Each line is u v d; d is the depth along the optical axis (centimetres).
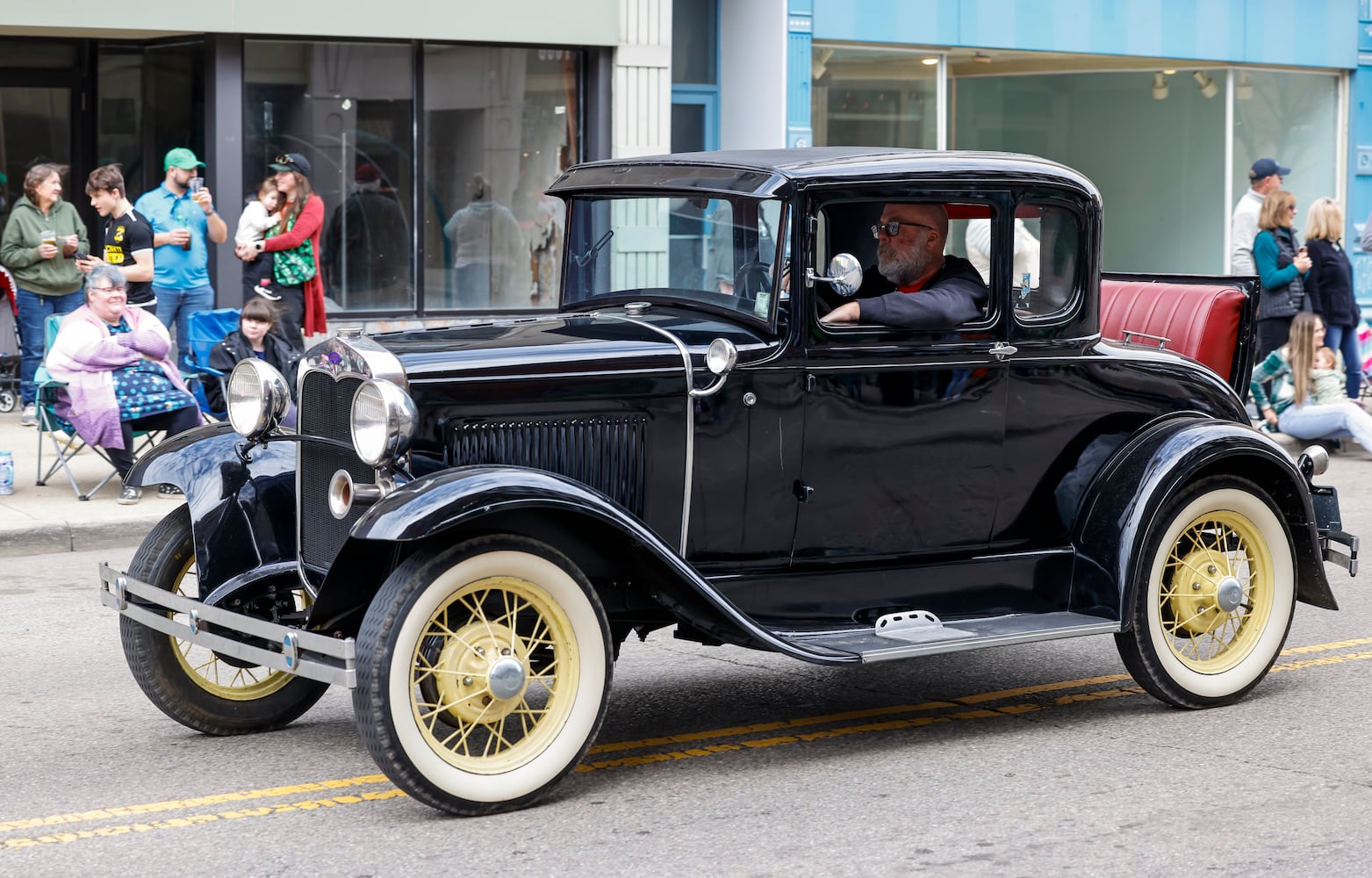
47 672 683
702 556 563
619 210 625
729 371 551
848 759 562
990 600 610
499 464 521
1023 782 534
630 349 546
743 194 562
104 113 1414
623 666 701
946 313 579
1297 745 577
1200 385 642
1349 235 1953
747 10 1611
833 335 567
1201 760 557
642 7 1493
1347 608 809
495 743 564
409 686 481
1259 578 635
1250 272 1379
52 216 1247
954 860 462
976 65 1733
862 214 574
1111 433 624
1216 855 464
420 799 488
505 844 477
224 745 580
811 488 572
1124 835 482
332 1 1351
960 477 596
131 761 560
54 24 1263
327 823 496
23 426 1277
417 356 525
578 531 524
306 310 1243
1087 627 591
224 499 570
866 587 590
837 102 1647
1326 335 1405
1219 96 1867
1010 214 593
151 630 574
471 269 1473
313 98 1378
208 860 465
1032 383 604
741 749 575
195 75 1348
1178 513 611
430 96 1432
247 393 561
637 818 499
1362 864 457
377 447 490
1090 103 1803
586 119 1506
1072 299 611
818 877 449
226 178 1334
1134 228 1839
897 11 1642
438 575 481
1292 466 629
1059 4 1725
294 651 491
